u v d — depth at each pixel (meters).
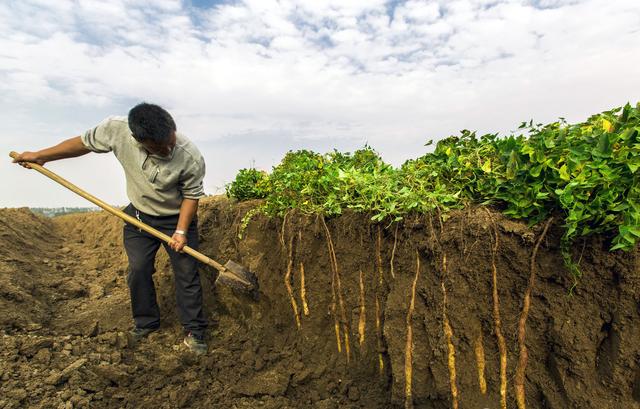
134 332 4.21
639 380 2.20
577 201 2.28
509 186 2.68
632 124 2.39
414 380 2.80
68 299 5.31
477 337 2.68
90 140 3.69
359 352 3.27
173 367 3.60
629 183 2.20
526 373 2.55
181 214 3.79
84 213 10.80
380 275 3.17
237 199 5.14
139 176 3.71
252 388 3.33
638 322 2.21
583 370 2.36
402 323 2.90
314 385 3.35
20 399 3.09
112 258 7.45
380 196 3.18
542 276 2.51
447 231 2.76
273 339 3.87
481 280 2.66
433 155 3.44
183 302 4.01
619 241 2.19
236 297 4.32
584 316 2.38
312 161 4.27
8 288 4.52
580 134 2.63
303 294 3.63
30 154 3.72
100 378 3.43
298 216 3.72
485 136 3.27
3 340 3.81
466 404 2.63
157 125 3.19
